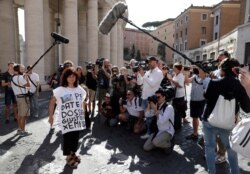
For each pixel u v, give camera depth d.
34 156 5.42
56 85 8.84
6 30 18.59
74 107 4.83
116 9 4.75
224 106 3.60
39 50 16.73
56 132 7.20
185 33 54.44
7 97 8.20
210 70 4.88
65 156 5.45
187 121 8.57
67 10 19.91
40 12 16.75
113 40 31.14
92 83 9.58
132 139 6.68
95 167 4.91
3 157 5.34
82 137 6.83
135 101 7.29
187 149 5.94
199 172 4.71
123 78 8.08
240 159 5.44
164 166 4.97
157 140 5.46
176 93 7.15
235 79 3.59
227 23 45.94
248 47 23.73
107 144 6.27
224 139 3.77
